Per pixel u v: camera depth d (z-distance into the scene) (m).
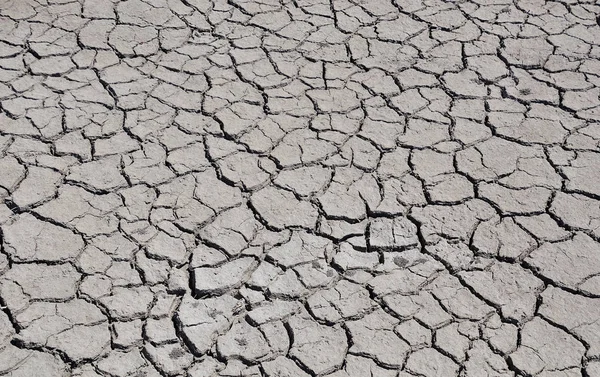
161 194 3.56
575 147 3.84
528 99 4.12
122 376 2.84
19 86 4.12
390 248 3.33
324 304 3.10
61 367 2.86
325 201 3.55
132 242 3.33
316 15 4.73
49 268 3.21
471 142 3.87
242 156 3.77
